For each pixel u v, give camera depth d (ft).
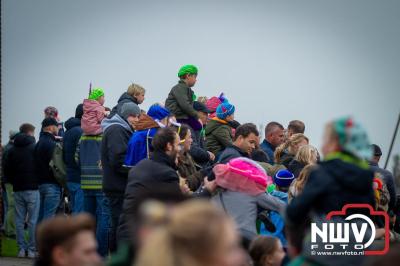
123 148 123.65
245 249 101.09
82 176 138.10
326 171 76.69
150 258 44.39
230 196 104.68
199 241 44.29
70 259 61.87
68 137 144.97
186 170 121.90
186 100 148.97
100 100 145.79
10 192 175.01
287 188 121.70
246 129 119.96
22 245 154.81
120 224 104.27
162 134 105.29
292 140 133.69
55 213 154.61
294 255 76.84
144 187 102.58
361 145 76.84
